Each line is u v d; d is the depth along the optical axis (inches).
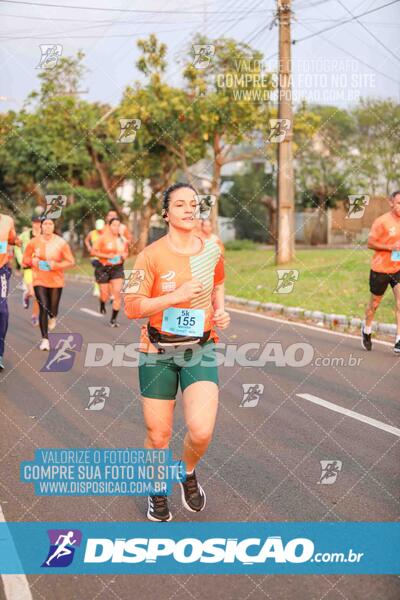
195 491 157.9
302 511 157.2
